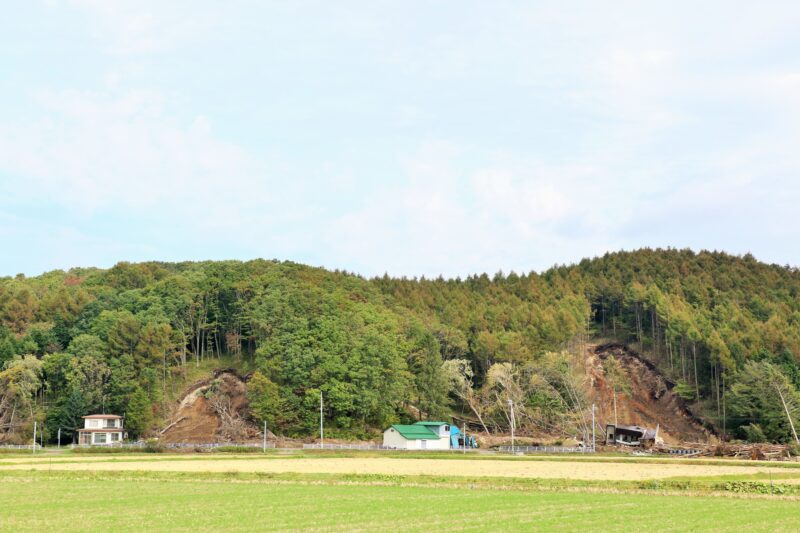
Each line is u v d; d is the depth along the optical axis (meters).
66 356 157.62
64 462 97.69
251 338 176.25
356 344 156.38
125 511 50.00
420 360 166.00
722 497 58.31
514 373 165.50
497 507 51.84
